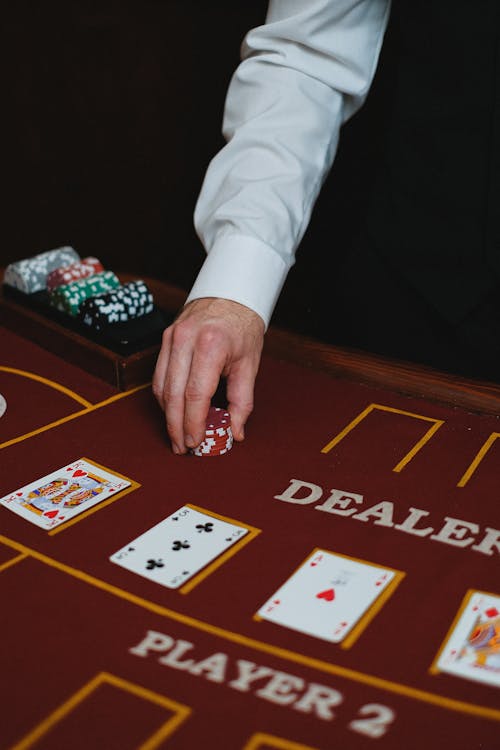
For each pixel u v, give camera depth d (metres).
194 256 4.66
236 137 1.77
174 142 4.50
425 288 1.96
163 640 1.08
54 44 4.57
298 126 1.75
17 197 5.05
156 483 1.45
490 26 1.69
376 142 3.21
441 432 1.57
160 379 1.53
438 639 1.07
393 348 2.12
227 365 1.55
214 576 1.20
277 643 1.07
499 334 1.96
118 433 1.63
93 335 1.92
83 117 4.69
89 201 4.88
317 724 0.95
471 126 1.78
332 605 1.13
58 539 1.30
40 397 1.80
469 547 1.25
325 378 1.80
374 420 1.63
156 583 1.19
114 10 4.35
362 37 1.78
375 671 1.02
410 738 0.92
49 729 0.95
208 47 4.20
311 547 1.26
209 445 1.52
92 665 1.04
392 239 1.98
